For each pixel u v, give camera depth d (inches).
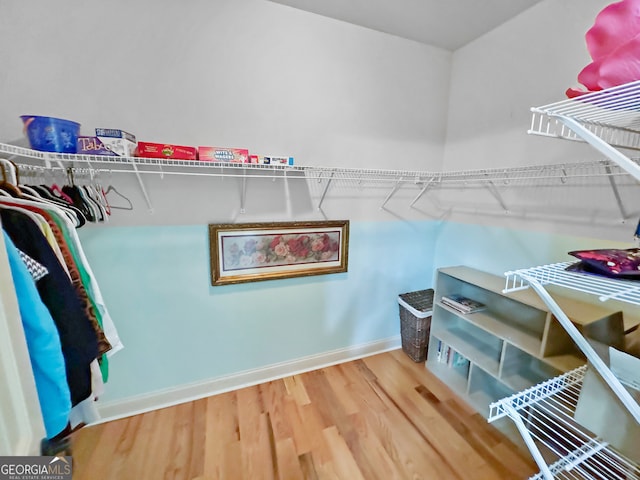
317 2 63.1
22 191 40.5
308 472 51.9
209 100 60.7
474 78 77.6
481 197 78.0
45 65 49.6
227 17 59.6
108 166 56.3
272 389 74.3
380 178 82.0
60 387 28.1
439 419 64.6
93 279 39.0
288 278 75.7
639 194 47.6
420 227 91.7
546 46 60.1
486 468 53.1
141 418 63.9
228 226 66.5
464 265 84.9
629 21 22.6
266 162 58.5
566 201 58.5
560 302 53.7
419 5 63.4
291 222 72.7
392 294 92.1
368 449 56.7
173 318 66.2
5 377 16.7
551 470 39.5
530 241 66.1
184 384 69.8
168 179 61.1
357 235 82.7
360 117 76.0
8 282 17.7
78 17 50.1
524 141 65.9
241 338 73.9
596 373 32.7
